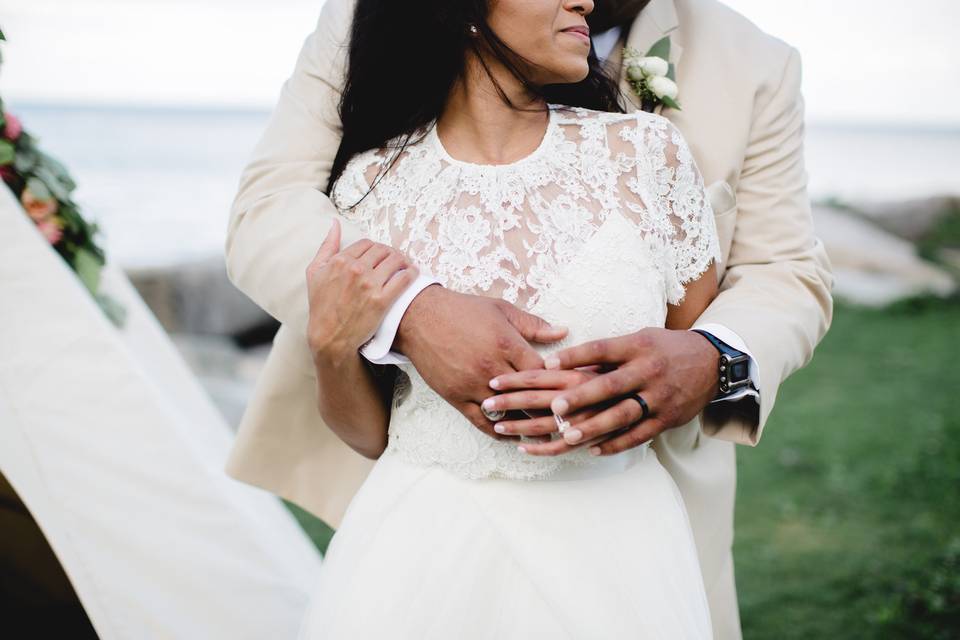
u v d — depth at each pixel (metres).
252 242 1.67
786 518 4.71
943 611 3.56
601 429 1.31
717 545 1.96
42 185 2.60
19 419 1.96
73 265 2.74
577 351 1.34
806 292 1.78
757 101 1.92
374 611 1.40
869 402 6.77
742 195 1.92
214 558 2.10
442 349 1.36
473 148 1.56
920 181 27.61
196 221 17.30
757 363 1.52
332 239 1.53
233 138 31.77
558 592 1.36
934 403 6.68
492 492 1.44
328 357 1.47
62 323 2.04
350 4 1.88
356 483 1.98
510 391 1.35
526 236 1.45
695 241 1.57
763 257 1.86
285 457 1.99
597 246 1.44
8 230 2.02
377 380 1.58
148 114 33.53
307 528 4.66
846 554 4.20
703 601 1.50
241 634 2.07
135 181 22.69
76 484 1.98
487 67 1.52
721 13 2.00
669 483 1.59
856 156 31.64
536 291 1.43
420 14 1.54
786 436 6.04
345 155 1.70
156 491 2.07
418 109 1.60
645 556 1.42
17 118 2.58
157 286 8.96
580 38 1.48
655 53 1.91
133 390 2.08
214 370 7.85
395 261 1.44
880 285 11.50
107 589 1.96
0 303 2.00
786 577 3.98
